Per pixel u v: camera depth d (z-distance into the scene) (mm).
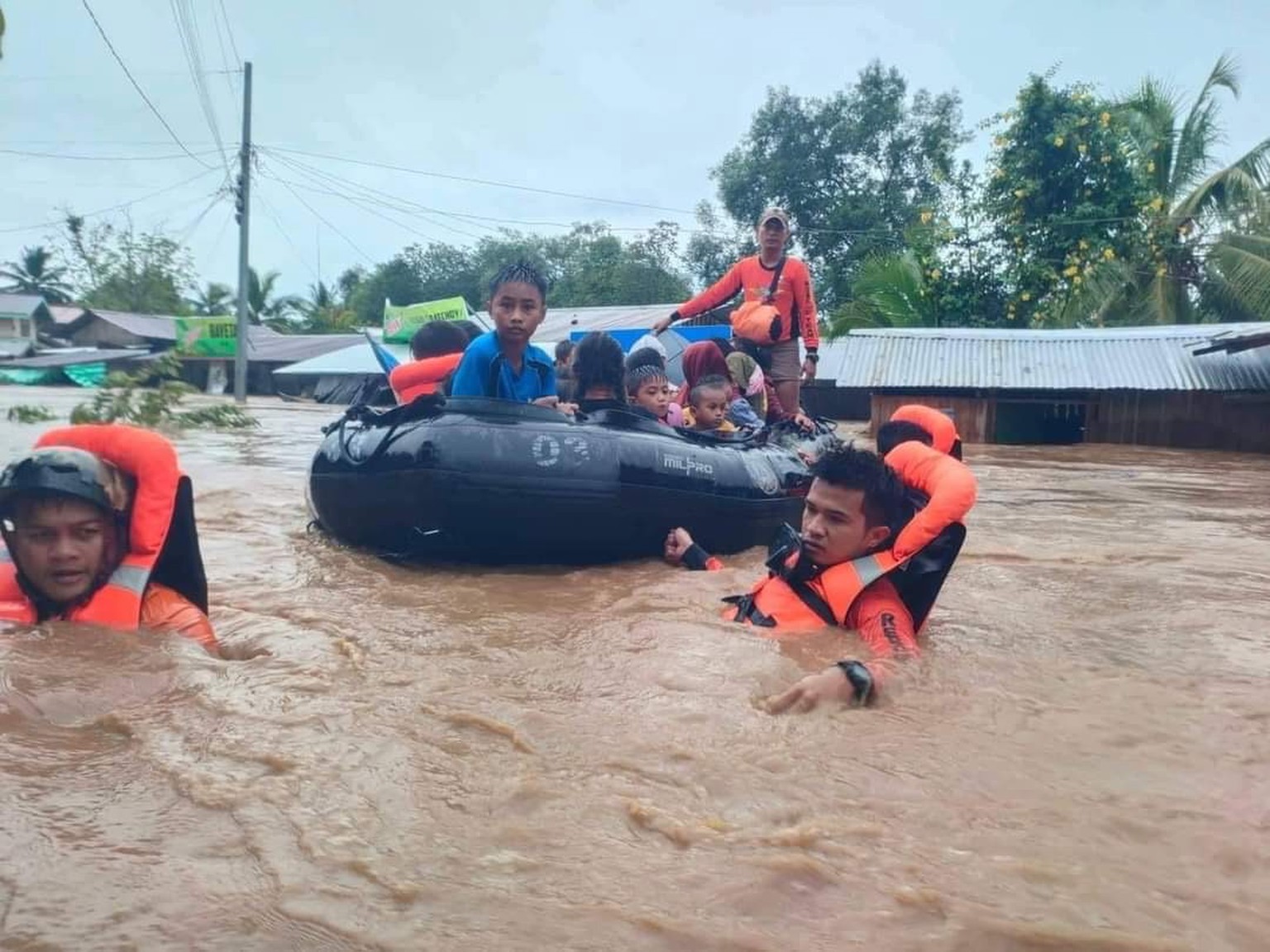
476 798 2053
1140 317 24422
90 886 1669
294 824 1903
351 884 1706
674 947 1568
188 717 2430
